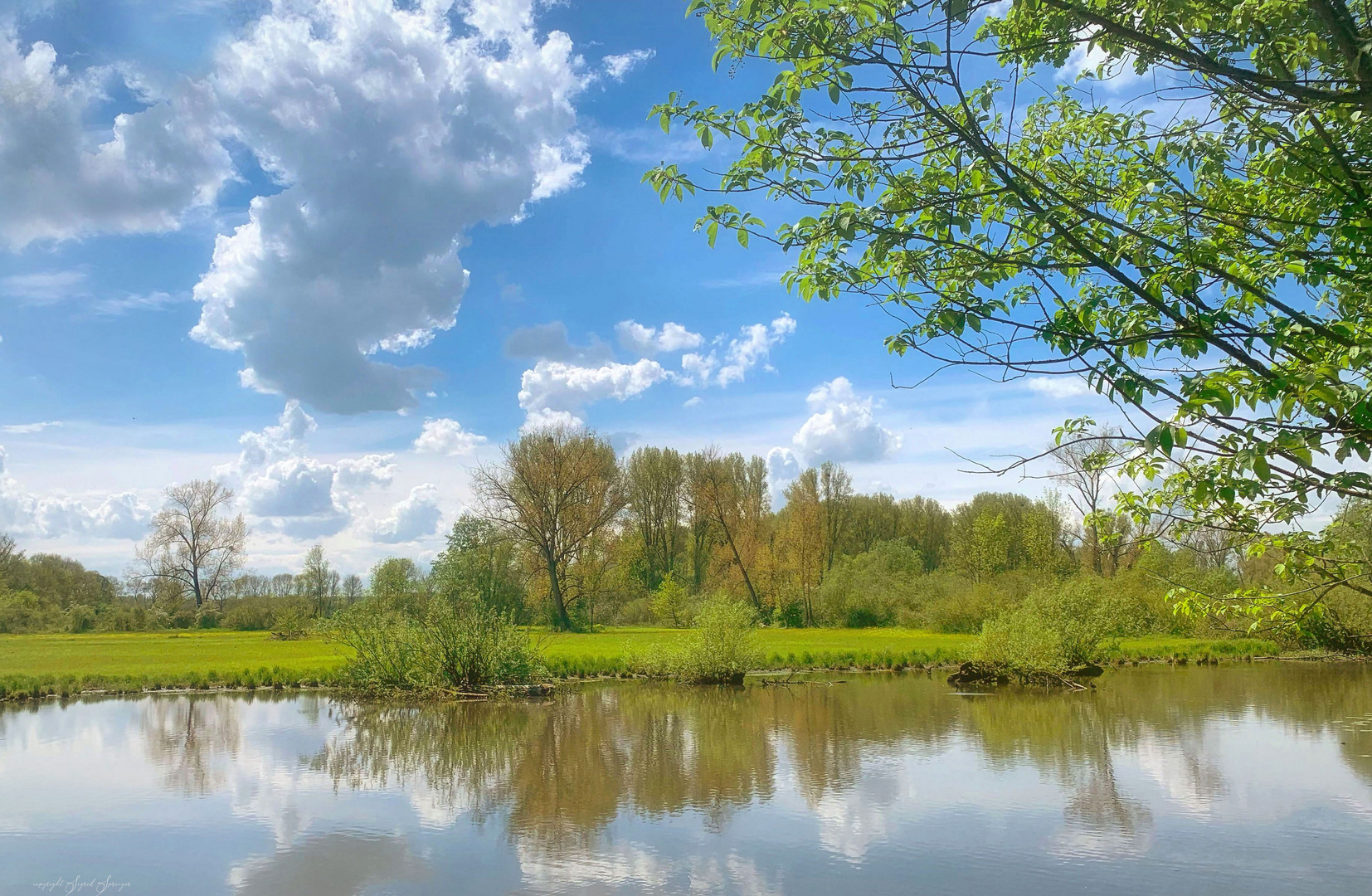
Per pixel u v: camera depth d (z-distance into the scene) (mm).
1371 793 13836
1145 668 34938
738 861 10680
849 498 76812
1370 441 4070
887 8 4207
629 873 10336
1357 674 31484
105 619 66625
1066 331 4547
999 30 4938
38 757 17109
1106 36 4562
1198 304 4559
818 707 24000
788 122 4730
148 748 17953
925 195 4664
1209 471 4445
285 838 11734
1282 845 11281
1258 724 20516
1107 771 15523
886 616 61344
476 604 29016
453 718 22203
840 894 9688
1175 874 10188
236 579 76688
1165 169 5199
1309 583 6215
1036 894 9594
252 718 22312
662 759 16781
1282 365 4453
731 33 4648
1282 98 4367
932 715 22266
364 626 28250
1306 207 5059
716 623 30375
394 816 12766
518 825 12234
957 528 60438
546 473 57938
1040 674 28969
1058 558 50969
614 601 68375
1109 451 5203
